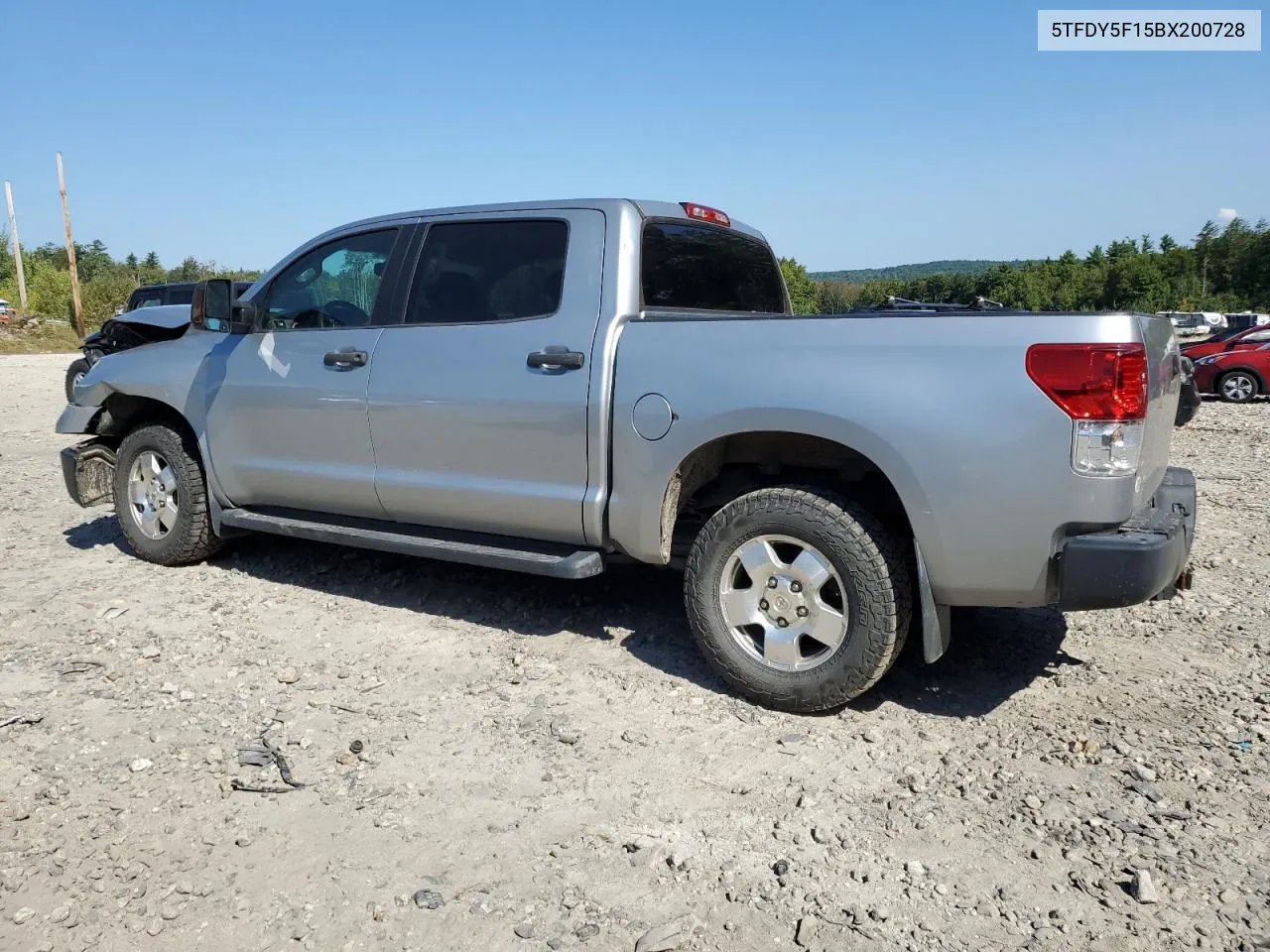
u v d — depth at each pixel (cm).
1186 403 439
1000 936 249
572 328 413
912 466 338
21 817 296
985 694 394
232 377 521
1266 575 559
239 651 436
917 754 344
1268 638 455
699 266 463
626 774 328
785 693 369
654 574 547
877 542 353
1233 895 263
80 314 4456
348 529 484
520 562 414
